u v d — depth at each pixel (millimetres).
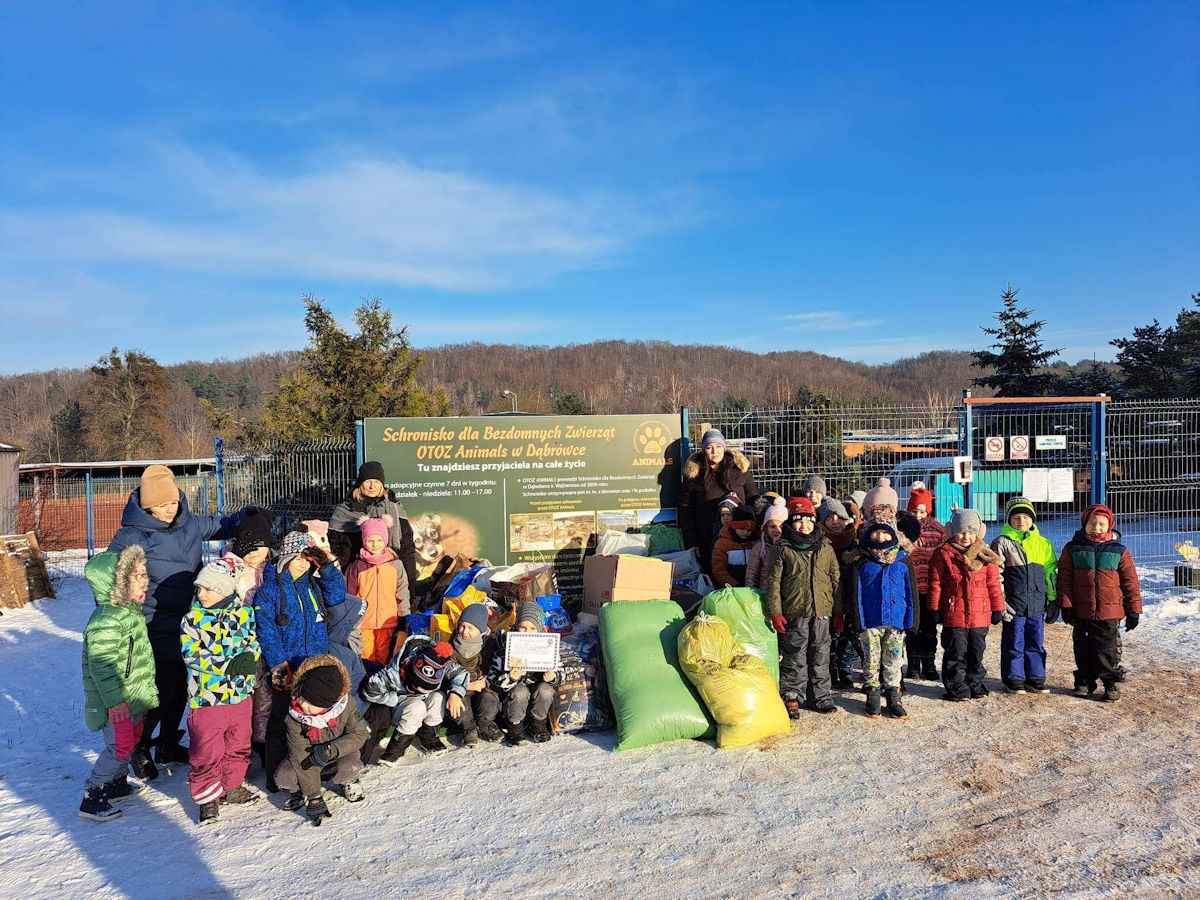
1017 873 3510
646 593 6355
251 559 4863
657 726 5227
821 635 5758
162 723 5098
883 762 4836
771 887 3447
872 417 10094
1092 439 10680
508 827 4117
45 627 10398
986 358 25391
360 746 4465
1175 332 24641
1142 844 3746
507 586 6148
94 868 3797
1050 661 7105
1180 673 6625
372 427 7816
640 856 3760
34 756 5477
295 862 3812
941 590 6059
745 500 7555
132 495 4965
